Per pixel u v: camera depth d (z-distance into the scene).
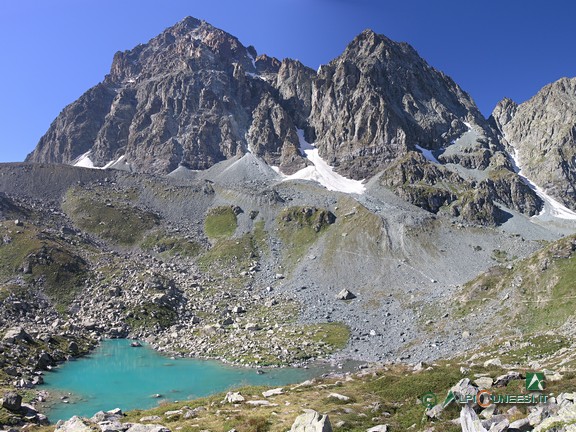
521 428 24.41
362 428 37.34
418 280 165.00
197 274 189.75
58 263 161.12
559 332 85.06
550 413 24.47
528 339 84.25
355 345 116.62
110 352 110.44
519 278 123.19
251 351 110.00
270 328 131.25
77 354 105.38
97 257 182.50
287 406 49.00
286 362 101.62
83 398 72.88
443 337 112.50
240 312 147.62
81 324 129.50
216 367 98.00
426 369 63.44
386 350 111.50
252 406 50.09
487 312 117.19
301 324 134.00
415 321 128.62
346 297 156.50
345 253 196.25
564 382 36.88
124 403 70.44
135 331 130.50
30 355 92.81
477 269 172.00
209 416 45.69
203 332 128.62
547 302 106.38
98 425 37.44
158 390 79.19
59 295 147.50
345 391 55.59
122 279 160.88
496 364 58.81
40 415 56.06
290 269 191.12
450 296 138.38
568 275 110.69
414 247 195.38
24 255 161.75
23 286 146.50
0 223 186.88
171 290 157.00
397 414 41.53
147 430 35.62
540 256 124.56
